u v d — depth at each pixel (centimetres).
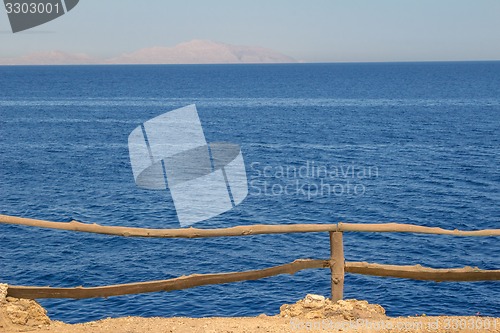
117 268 3659
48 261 3800
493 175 6919
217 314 2788
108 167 7694
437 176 6900
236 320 1202
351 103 18750
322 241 4169
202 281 1198
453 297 3006
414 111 15750
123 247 4094
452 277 1195
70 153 8988
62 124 13138
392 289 3103
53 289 1184
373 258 3750
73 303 2862
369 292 3064
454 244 4056
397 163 7869
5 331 1103
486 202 5503
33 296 1186
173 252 3962
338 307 1198
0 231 4488
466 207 5300
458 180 6631
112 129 12238
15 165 7838
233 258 3831
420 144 9681
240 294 3052
